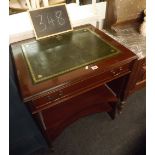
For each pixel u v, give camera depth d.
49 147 1.13
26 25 1.05
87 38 1.04
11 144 0.98
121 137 1.26
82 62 0.86
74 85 0.83
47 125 1.04
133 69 1.03
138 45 1.12
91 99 1.17
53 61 0.87
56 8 1.06
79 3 1.22
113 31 1.26
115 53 0.92
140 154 1.15
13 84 0.75
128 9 1.20
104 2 1.23
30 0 1.04
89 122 1.36
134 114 1.41
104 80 0.93
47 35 1.05
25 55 0.91
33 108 0.78
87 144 1.22
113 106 1.27
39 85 0.74
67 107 1.13
